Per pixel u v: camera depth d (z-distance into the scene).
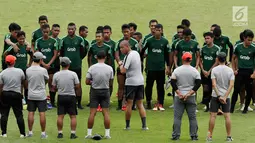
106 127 46.53
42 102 46.03
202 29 98.12
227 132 45.69
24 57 56.38
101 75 45.66
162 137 47.03
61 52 58.22
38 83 45.84
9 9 106.75
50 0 112.12
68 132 48.62
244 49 56.25
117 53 57.16
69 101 45.78
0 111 46.59
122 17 103.94
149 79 58.22
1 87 45.66
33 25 99.19
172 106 59.97
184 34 56.47
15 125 51.25
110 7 108.94
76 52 57.91
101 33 56.91
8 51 55.66
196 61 56.94
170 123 52.47
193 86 44.91
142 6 109.50
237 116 55.66
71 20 102.12
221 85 44.78
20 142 44.88
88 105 59.69
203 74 57.19
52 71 58.34
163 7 109.19
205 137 47.16
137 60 48.94
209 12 106.50
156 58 57.56
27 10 106.50
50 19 102.25
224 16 104.50
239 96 64.69
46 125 51.19
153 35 58.59
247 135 47.94
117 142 45.28
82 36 60.72
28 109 46.34
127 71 49.06
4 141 45.06
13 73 45.53
